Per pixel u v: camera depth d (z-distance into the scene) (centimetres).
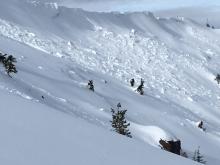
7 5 11925
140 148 712
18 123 638
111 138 719
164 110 7438
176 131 5766
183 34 17200
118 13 15925
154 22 16862
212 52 15662
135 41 13450
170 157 706
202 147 5281
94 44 12206
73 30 12762
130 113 6022
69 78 7031
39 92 4416
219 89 12162
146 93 8650
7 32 9981
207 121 8688
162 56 13012
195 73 12750
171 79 11306
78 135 666
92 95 6047
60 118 764
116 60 11212
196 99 10231
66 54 9981
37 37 10581
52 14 12988
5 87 3538
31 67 6450
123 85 8681
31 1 13012
